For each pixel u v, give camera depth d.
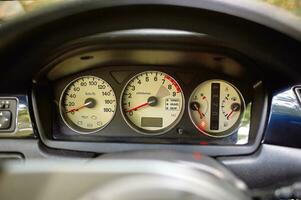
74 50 2.29
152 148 2.37
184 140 2.44
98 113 2.50
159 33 2.22
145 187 1.02
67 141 2.37
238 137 2.42
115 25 2.20
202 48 2.28
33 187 1.06
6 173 1.08
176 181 1.04
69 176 1.06
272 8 2.14
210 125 2.47
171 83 2.49
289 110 2.28
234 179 1.26
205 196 1.04
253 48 2.24
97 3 2.09
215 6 2.10
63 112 2.49
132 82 2.49
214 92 2.48
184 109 2.48
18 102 2.33
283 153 2.26
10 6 2.80
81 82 2.50
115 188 1.02
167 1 2.09
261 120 2.31
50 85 2.47
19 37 2.12
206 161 1.55
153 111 2.50
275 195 1.70
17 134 2.33
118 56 2.38
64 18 2.12
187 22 2.19
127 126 2.48
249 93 2.44
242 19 2.12
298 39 2.11
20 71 2.28
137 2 2.10
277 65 2.24
